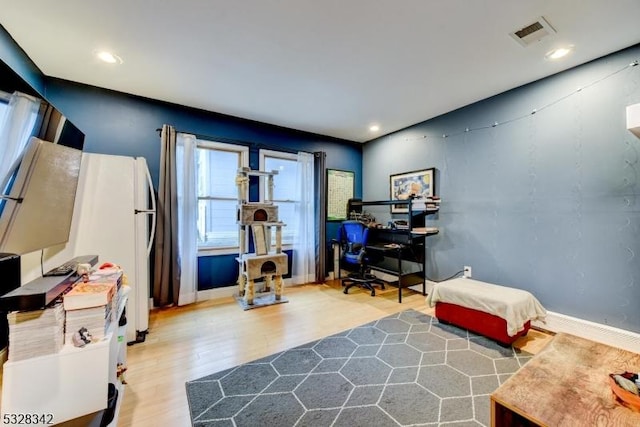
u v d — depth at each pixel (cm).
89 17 177
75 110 269
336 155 470
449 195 347
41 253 163
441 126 357
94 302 108
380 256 439
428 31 192
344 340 237
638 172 207
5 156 106
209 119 347
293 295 363
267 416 149
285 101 315
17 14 173
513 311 218
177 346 225
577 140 237
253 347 224
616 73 216
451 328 259
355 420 146
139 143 301
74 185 173
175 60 230
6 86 103
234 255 367
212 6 168
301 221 420
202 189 354
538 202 263
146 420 145
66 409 102
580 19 179
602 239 224
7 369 95
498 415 108
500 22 182
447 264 348
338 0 163
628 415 96
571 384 114
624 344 211
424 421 145
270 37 199
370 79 262
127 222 220
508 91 286
